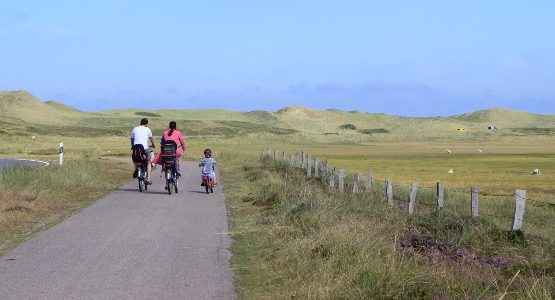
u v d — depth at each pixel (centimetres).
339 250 980
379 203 1866
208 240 1226
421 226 1400
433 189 2973
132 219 1495
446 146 11369
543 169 5122
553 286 874
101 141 10475
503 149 9919
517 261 1102
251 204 1816
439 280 870
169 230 1341
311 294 817
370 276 811
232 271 963
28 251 1096
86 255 1067
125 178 2789
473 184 3650
